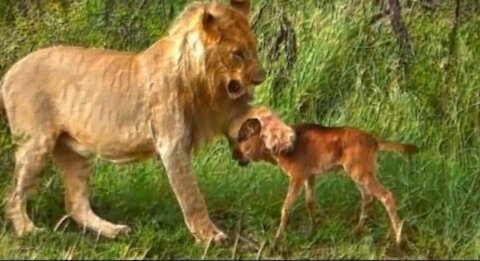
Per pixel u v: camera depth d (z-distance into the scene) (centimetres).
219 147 1378
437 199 1309
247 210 1284
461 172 1345
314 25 1577
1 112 1309
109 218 1293
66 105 1230
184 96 1191
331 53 1547
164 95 1195
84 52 1242
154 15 1606
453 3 1541
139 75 1209
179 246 1201
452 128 1426
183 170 1194
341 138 1187
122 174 1346
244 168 1340
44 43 1510
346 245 1202
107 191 1329
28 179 1243
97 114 1218
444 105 1464
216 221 1280
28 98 1238
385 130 1455
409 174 1342
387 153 1358
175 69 1191
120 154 1227
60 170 1266
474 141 1423
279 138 1185
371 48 1539
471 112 1451
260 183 1321
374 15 1543
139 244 1207
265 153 1202
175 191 1195
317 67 1538
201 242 1191
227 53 1159
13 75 1249
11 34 1516
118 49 1562
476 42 1515
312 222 1227
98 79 1222
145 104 1201
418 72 1496
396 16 1481
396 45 1520
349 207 1295
